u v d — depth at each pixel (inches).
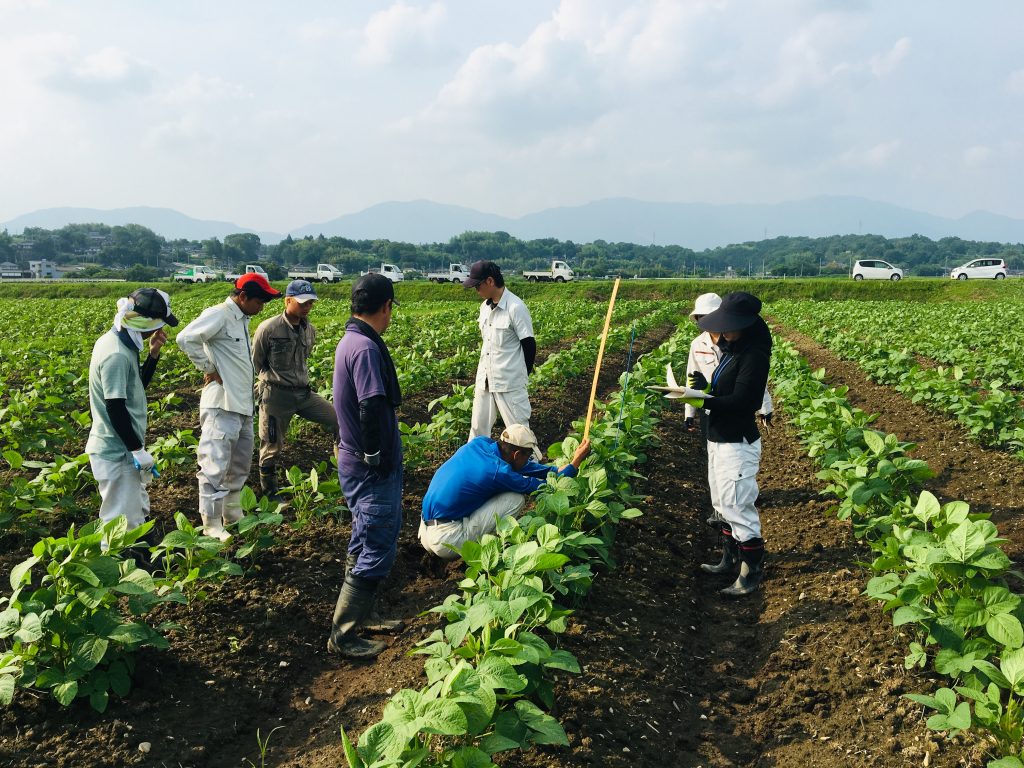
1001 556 176.4
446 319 1054.4
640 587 243.1
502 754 156.7
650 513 312.0
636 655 203.3
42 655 167.8
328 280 2844.5
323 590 240.7
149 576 176.4
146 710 172.9
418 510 309.9
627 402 373.7
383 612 232.2
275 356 299.0
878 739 167.0
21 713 164.1
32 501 268.8
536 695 169.2
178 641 200.8
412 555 270.2
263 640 208.5
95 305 1462.8
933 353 685.3
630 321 1296.8
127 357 219.5
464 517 240.5
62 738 159.9
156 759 159.0
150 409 440.8
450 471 239.5
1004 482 331.6
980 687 161.8
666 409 528.7
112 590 169.9
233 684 188.9
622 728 171.3
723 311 227.1
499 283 312.7
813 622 218.5
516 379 319.9
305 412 312.2
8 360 648.4
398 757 114.7
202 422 259.0
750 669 206.1
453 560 259.0
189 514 298.5
